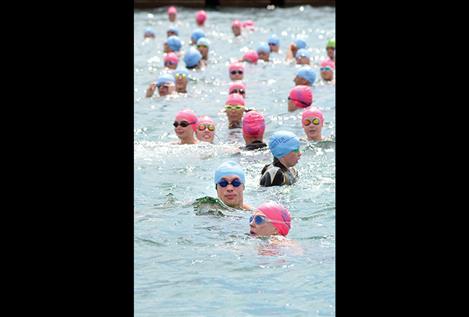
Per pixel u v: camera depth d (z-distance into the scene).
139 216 21.09
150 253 18.22
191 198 22.86
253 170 25.91
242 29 64.38
